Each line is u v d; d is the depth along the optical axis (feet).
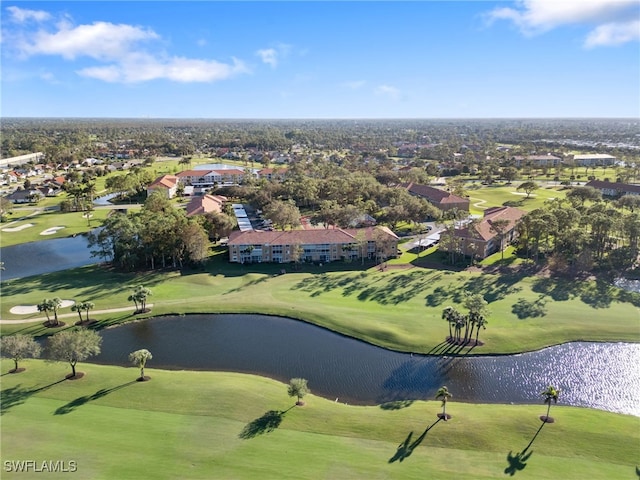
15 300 300.20
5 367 217.36
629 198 488.02
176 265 372.38
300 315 278.46
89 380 205.16
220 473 142.92
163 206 479.00
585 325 257.55
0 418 172.65
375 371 221.46
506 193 649.61
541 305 281.95
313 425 172.76
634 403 195.52
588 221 382.42
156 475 141.49
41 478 138.62
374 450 157.38
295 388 181.78
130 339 254.47
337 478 141.69
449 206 536.42
